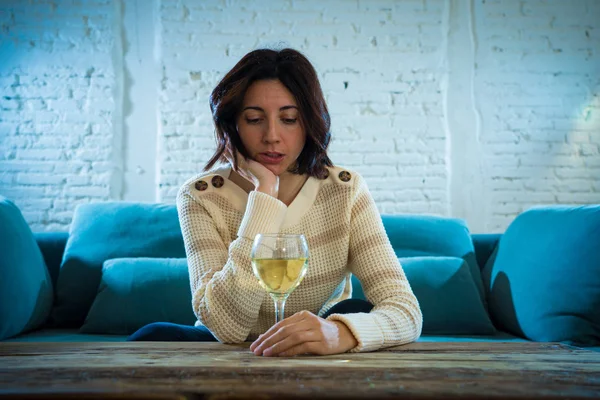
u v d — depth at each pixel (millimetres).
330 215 1791
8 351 1213
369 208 1793
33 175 4250
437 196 4473
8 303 2330
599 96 4543
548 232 2367
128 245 2795
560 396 807
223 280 1482
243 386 856
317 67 4426
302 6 4426
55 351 1212
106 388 843
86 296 2715
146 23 4359
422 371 977
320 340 1184
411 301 1490
